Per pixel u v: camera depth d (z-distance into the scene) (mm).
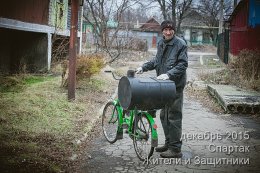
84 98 9469
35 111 7305
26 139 5832
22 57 14766
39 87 10047
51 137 6035
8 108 7316
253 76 12953
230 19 24703
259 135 7074
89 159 5414
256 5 19203
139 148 5641
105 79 13289
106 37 20562
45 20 14750
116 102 6164
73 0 8844
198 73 18656
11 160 4848
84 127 6824
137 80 4941
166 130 5699
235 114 8969
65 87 10195
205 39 64438
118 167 5133
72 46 8844
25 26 12672
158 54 5566
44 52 14797
